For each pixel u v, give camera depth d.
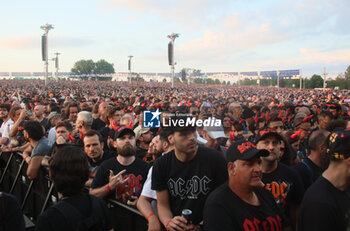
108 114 6.13
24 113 6.49
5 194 2.37
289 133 4.48
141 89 52.12
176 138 2.70
